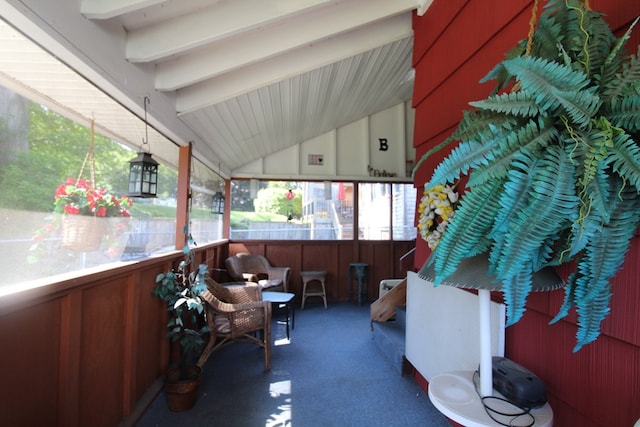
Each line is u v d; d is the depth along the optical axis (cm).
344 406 218
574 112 62
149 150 297
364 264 520
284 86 299
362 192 557
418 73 237
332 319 435
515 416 97
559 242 74
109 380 172
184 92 250
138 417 197
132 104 188
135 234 237
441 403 104
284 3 189
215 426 196
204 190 404
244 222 536
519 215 67
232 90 257
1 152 151
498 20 144
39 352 125
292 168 538
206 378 260
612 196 62
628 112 61
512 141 69
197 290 232
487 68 153
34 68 159
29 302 117
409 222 564
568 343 109
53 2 122
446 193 162
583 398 102
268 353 276
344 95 394
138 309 201
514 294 74
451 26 188
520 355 133
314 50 269
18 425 115
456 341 179
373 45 276
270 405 219
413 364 240
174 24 181
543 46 79
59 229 158
